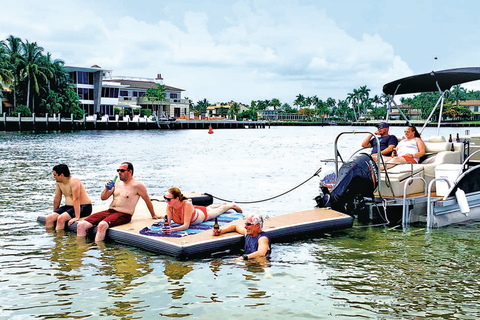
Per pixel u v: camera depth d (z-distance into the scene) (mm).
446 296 6086
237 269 7184
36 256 7762
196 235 8312
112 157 27844
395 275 6910
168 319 5387
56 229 9562
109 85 88188
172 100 105875
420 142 11695
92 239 8898
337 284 6539
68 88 78625
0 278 6684
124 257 7750
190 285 6477
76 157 27484
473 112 158250
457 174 10516
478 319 5395
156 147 38500
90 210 9914
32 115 72938
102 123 74500
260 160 27109
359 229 9883
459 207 10562
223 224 9328
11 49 75188
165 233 8430
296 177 19016
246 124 115562
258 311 5625
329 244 8695
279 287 6422
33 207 11992
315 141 54219
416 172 11070
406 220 10242
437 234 9445
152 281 6617
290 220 9508
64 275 6848
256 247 8016
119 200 9391
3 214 11109
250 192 15078
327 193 10953
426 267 7289
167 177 18625
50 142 42375
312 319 5410
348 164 10656
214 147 40000
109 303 5832
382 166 11164
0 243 8547
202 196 12445
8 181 16797
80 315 5484
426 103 149000
